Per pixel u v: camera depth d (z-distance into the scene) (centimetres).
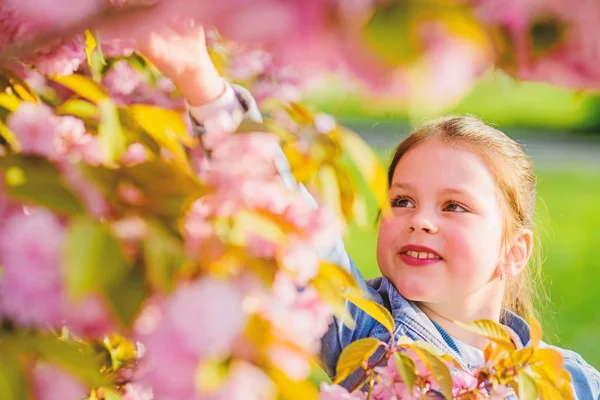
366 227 110
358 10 43
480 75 46
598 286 566
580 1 44
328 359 144
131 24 48
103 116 80
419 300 153
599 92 47
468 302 158
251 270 71
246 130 84
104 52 107
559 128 1134
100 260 58
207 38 104
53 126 70
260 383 66
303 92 122
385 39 43
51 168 66
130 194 68
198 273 67
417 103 44
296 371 70
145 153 82
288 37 44
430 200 157
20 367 64
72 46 86
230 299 60
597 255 637
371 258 539
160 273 62
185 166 79
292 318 74
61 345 67
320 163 107
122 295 60
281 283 74
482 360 152
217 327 59
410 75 44
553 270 600
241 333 66
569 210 773
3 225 63
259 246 72
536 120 1126
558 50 45
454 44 43
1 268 60
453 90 44
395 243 155
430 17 43
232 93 109
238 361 67
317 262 77
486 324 105
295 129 111
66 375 65
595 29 44
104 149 78
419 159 160
